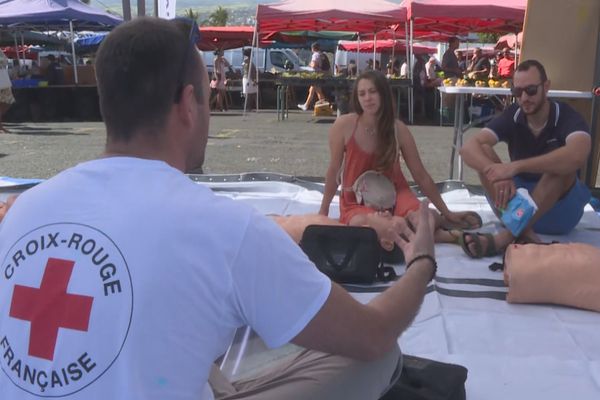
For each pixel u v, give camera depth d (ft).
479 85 21.98
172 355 3.57
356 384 5.38
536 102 12.45
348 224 12.27
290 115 55.88
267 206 16.39
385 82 12.58
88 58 81.05
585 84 17.49
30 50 88.02
